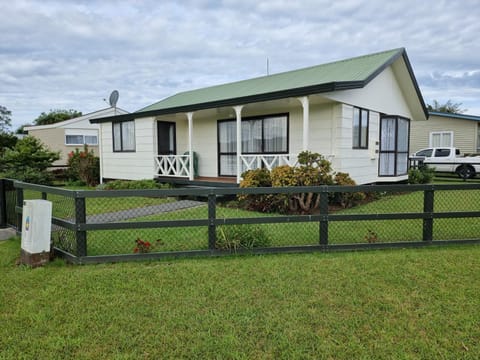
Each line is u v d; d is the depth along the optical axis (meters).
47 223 4.11
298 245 4.62
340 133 8.77
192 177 10.65
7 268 4.00
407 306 2.96
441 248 4.65
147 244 4.37
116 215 7.11
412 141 20.11
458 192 10.02
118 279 3.58
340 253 4.45
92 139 21.73
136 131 12.38
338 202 7.93
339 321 2.72
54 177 15.50
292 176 7.20
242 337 2.52
